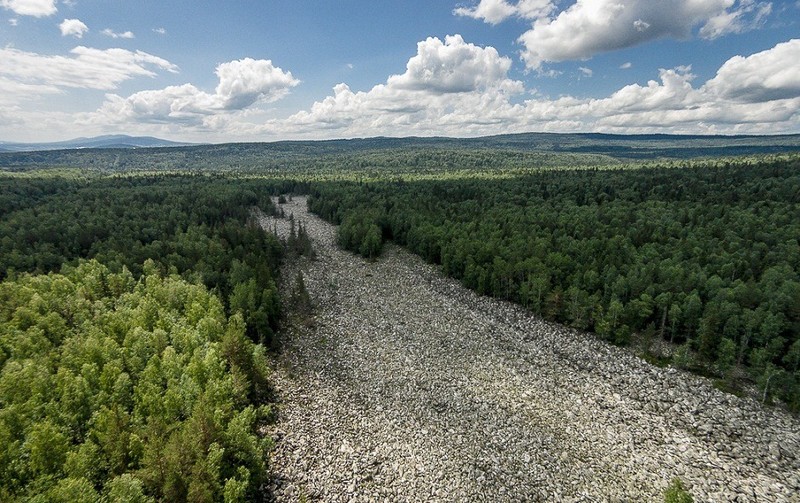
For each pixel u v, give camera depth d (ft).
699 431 190.49
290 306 338.75
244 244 442.50
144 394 176.96
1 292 265.34
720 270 298.76
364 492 163.02
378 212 538.06
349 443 188.34
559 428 196.65
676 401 209.67
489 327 296.30
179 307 279.28
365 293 367.45
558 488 164.86
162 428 157.89
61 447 146.30
